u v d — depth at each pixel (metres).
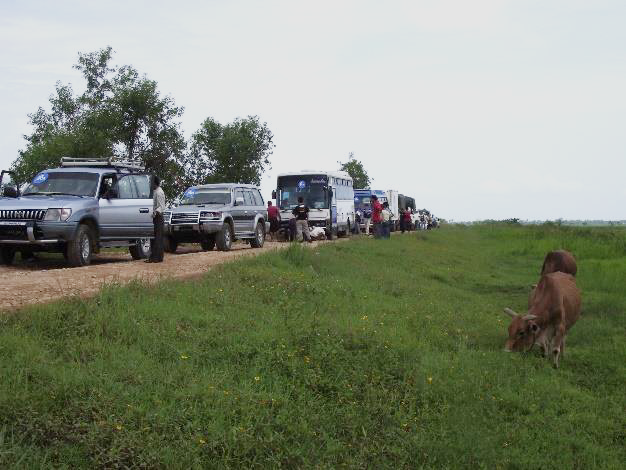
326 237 34.81
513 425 8.46
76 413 6.42
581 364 11.09
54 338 8.26
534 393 9.40
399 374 9.16
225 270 14.02
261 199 25.97
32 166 29.34
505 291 19.14
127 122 32.19
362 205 50.66
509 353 10.98
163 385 7.23
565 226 53.38
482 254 32.09
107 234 16.62
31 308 8.96
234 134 38.09
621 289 18.83
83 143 30.20
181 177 34.50
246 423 6.85
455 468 7.29
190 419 6.74
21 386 6.64
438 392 8.84
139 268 14.98
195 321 9.59
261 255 16.58
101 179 16.80
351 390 8.33
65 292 10.92
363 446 7.30
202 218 21.83
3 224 14.84
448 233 44.03
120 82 32.53
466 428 8.02
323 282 14.79
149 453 6.08
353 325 10.79
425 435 7.78
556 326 11.06
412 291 16.42
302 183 34.19
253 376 8.09
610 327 13.47
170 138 32.72
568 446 8.06
